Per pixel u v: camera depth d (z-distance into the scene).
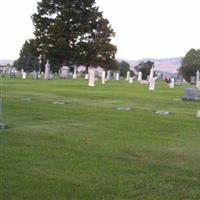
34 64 85.06
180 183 7.10
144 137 11.45
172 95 30.81
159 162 8.62
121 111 17.66
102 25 78.75
